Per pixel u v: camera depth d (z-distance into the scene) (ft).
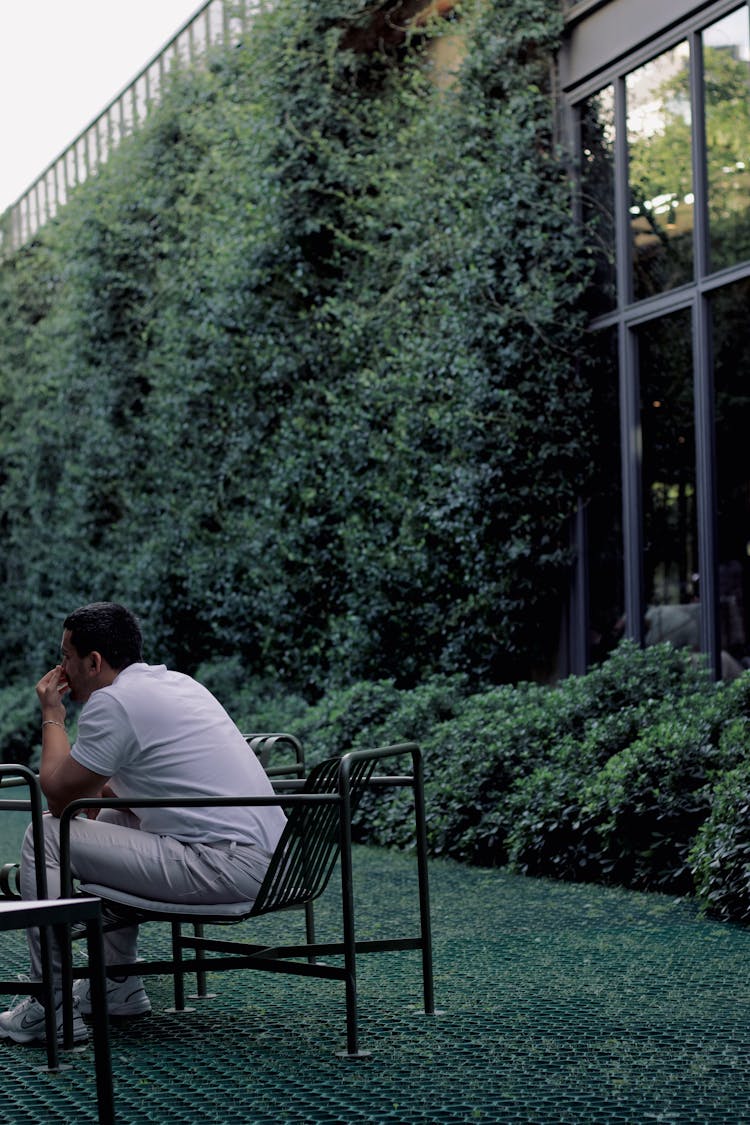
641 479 30.32
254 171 37.63
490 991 13.64
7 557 57.98
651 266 30.12
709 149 28.17
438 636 34.32
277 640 38.34
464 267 33.27
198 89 43.73
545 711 24.90
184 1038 12.09
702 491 28.02
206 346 40.57
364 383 34.37
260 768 12.87
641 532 30.25
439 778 25.04
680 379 29.09
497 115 33.04
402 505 33.96
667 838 19.61
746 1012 12.48
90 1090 10.41
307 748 29.89
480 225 32.71
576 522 32.45
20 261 57.77
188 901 12.09
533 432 32.09
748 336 26.99
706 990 13.41
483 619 32.78
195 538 41.65
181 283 42.37
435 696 29.40
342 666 35.63
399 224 36.29
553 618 33.06
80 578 49.19
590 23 32.22
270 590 38.06
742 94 27.25
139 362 45.70
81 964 15.10
